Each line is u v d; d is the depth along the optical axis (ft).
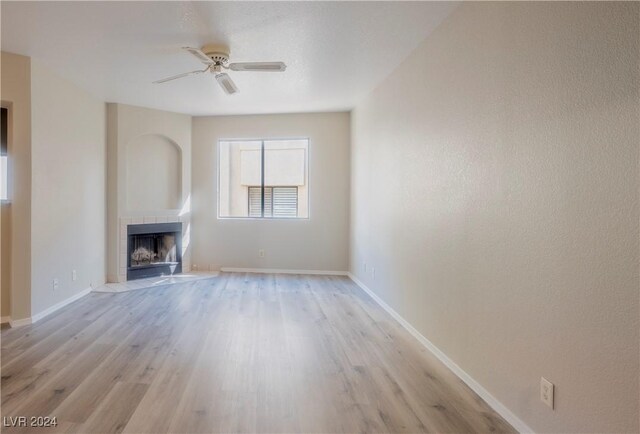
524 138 5.57
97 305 12.31
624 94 4.01
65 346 8.82
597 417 4.36
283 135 17.54
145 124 16.12
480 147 6.73
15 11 7.78
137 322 10.64
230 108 16.38
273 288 14.93
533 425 5.41
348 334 9.91
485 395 6.61
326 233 17.67
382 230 12.43
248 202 19.20
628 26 3.97
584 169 4.51
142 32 8.80
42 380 7.14
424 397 6.76
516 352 5.78
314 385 7.14
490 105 6.42
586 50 4.46
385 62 10.59
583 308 4.53
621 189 4.06
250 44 9.44
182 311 11.75
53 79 11.38
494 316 6.36
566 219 4.78
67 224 12.30
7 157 10.11
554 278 4.99
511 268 5.89
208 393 6.77
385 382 7.30
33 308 10.56
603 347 4.28
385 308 12.09
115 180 15.31
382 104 12.36
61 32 8.79
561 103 4.85
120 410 6.16
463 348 7.37
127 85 12.80
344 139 17.35
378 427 5.84
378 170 12.82
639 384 3.91
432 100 8.68
